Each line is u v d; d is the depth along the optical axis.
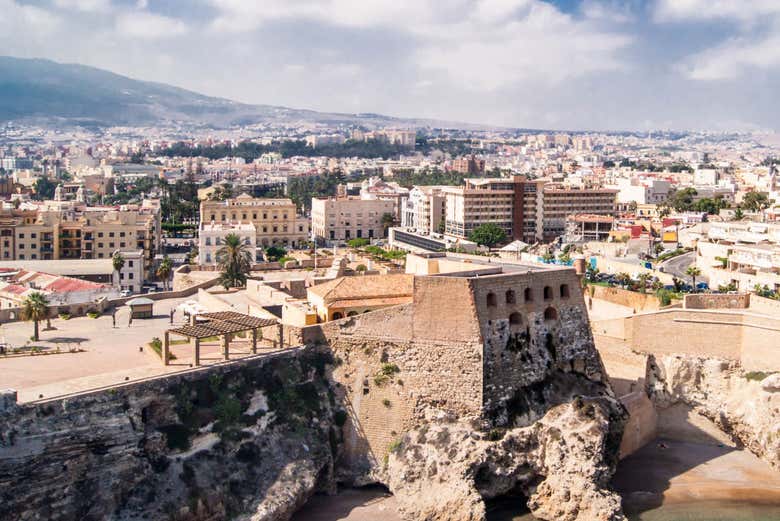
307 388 138.75
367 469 136.00
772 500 133.12
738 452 151.62
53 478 108.81
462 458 127.25
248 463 124.94
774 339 149.75
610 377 169.25
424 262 173.75
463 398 134.12
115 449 114.25
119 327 169.62
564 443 130.75
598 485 127.38
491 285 137.50
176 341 147.12
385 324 139.25
